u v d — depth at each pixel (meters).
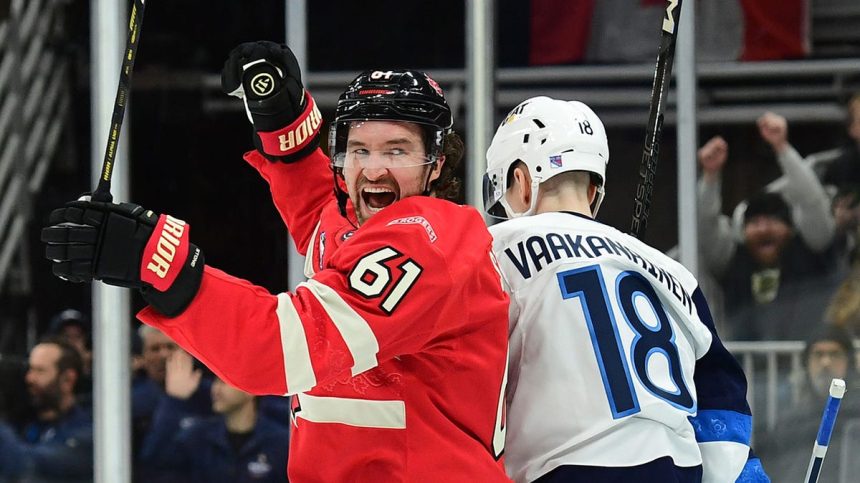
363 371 3.87
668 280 4.99
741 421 5.14
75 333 11.38
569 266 4.70
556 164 4.95
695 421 5.11
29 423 11.31
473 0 11.30
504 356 4.33
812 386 11.02
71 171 11.67
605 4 11.32
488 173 5.25
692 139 11.24
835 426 10.96
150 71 11.59
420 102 4.27
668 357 4.77
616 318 4.66
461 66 11.39
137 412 11.23
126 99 3.79
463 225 4.20
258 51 4.79
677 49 11.24
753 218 11.20
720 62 11.29
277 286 11.43
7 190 11.66
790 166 11.16
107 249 3.50
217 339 3.60
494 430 4.31
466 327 4.14
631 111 11.31
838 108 11.13
